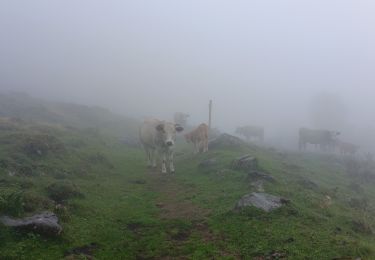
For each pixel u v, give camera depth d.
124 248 9.73
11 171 14.40
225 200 13.30
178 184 16.97
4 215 9.62
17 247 8.59
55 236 9.48
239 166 17.69
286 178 17.05
